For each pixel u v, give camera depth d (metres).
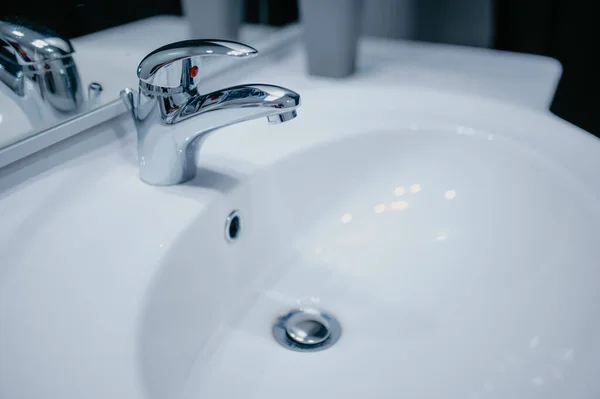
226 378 0.49
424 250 0.62
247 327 0.54
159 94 0.46
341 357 0.52
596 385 0.35
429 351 0.52
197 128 0.47
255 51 0.41
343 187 0.67
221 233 0.52
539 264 0.53
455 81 0.75
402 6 0.92
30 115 0.49
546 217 0.55
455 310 0.55
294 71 0.80
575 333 0.43
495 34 0.90
